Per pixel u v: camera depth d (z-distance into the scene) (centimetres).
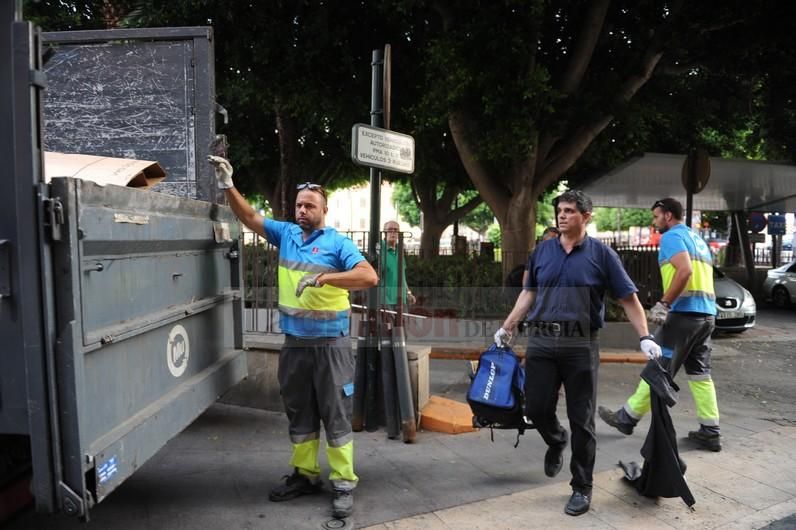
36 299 212
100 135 437
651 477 378
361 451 476
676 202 488
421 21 1044
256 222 385
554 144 1171
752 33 992
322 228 377
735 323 1071
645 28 1070
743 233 1805
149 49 432
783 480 423
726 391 694
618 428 509
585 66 1020
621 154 1308
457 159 1780
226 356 392
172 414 299
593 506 379
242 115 1748
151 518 358
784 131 1505
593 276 365
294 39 1038
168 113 432
